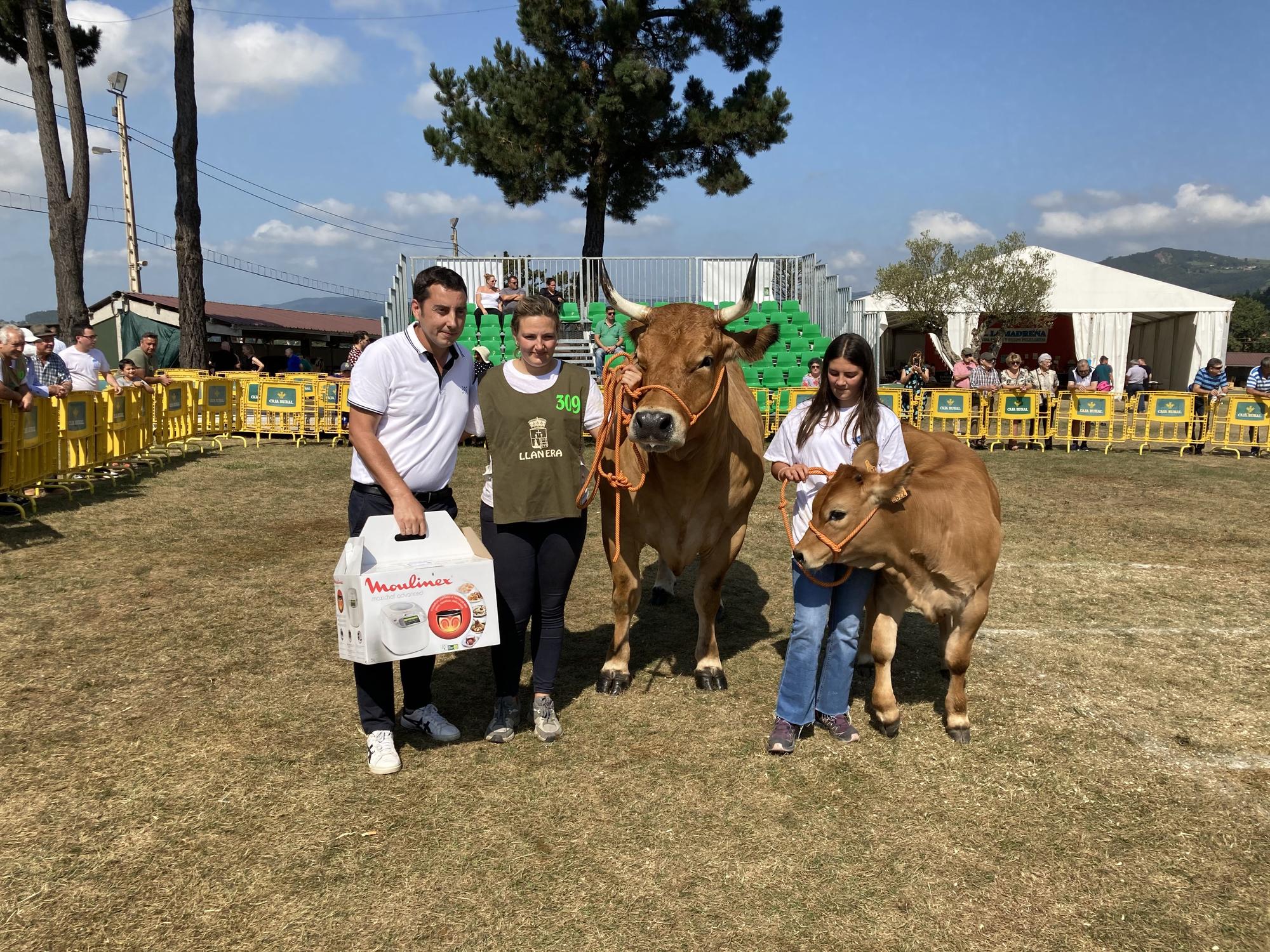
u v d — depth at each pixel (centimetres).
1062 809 349
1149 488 1127
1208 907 288
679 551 449
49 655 493
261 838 320
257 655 498
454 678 475
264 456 1347
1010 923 280
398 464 371
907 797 358
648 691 464
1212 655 523
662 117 2153
